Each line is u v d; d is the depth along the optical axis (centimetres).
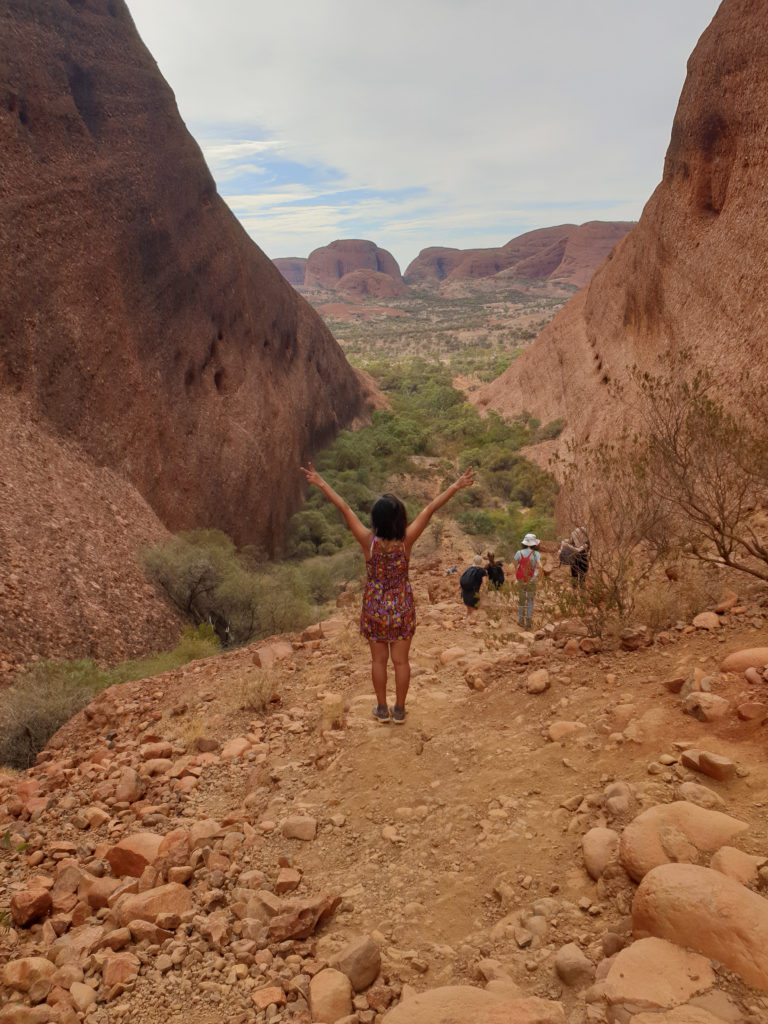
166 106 4388
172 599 2438
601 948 221
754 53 2636
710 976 188
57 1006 251
